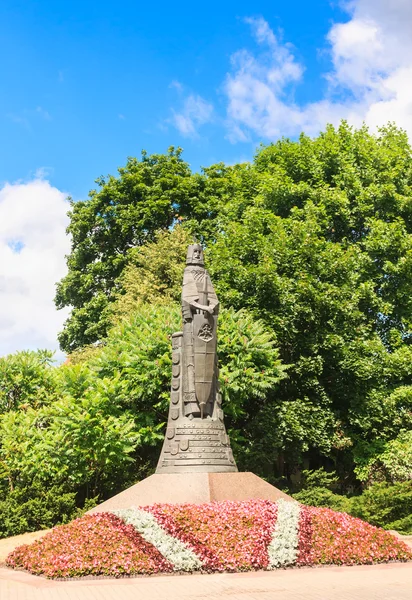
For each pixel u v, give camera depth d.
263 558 10.82
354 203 27.81
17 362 23.48
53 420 20.34
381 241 25.70
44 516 16.48
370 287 25.14
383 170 28.34
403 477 21.27
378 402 23.83
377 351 24.12
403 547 11.99
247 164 32.84
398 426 24.39
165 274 30.36
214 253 25.80
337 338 23.22
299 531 11.75
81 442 18.20
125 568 10.25
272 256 24.25
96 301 33.72
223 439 15.38
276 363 21.47
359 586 9.20
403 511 16.28
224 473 14.30
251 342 20.91
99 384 19.39
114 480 20.00
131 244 35.84
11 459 18.31
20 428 19.38
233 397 20.67
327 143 28.20
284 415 21.92
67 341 36.06
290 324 23.23
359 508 16.42
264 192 27.05
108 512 12.09
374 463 22.97
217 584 9.45
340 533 12.02
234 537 11.23
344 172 27.70
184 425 15.23
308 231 24.42
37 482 17.59
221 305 24.06
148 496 13.73
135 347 20.75
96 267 34.59
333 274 24.38
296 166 28.31
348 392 24.69
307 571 10.67
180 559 10.54
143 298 28.56
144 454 22.05
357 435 24.33
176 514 11.75
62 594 8.73
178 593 8.72
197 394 15.47
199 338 15.83
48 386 23.78
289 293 23.38
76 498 19.53
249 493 14.02
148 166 36.59
